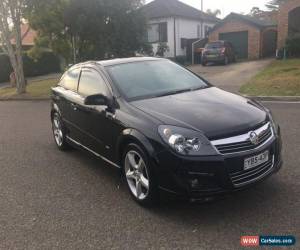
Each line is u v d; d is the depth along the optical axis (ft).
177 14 103.40
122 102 16.51
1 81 86.58
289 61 73.87
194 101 16.07
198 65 91.81
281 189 15.90
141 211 15.06
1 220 15.08
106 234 13.50
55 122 24.88
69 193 17.39
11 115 40.88
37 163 22.20
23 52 91.45
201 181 13.16
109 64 19.36
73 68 23.13
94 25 64.03
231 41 102.01
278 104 36.17
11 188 18.48
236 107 15.38
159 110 15.17
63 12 62.64
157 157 13.75
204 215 14.29
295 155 20.03
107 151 17.58
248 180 13.76
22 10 57.67
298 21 90.89
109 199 16.44
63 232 13.84
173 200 13.84
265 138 14.49
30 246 13.05
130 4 65.98
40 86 67.46
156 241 12.83
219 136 13.43
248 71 65.46
